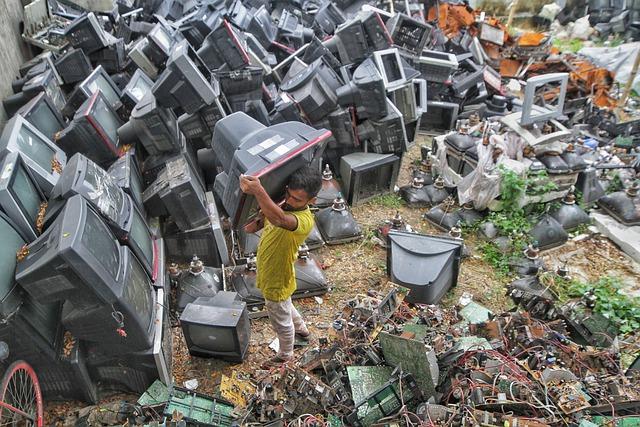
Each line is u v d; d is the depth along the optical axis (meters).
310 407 3.12
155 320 3.67
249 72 5.41
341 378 3.32
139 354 3.42
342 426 3.01
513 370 3.16
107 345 3.40
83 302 3.03
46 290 2.96
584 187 5.84
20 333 3.08
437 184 6.01
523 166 5.34
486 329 3.74
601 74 9.13
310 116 5.71
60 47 7.48
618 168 6.16
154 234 4.59
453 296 4.70
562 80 5.28
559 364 3.44
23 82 6.53
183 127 5.29
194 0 9.88
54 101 6.09
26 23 7.85
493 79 8.40
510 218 5.46
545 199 5.47
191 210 4.57
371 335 3.62
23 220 3.34
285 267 3.35
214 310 3.81
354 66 6.52
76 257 2.80
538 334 3.66
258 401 3.16
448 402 3.05
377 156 5.88
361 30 6.46
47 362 3.32
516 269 4.97
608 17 13.05
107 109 5.22
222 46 5.53
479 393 2.96
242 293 4.41
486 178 5.32
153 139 4.95
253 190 2.86
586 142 6.99
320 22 8.88
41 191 3.87
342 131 5.78
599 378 3.32
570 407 2.90
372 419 2.97
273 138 3.33
